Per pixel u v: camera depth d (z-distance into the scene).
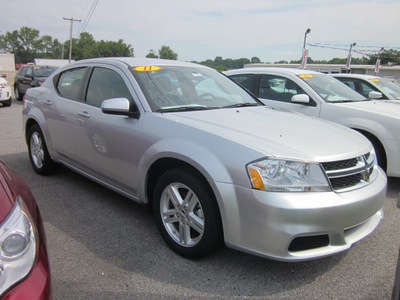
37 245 1.73
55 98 4.42
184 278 2.66
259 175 2.39
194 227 2.80
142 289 2.52
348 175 2.61
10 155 6.09
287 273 2.76
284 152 2.47
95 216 3.69
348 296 2.51
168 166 3.09
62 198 4.14
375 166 3.11
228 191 2.48
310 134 2.91
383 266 2.90
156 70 3.73
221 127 2.85
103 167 3.65
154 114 3.15
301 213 2.32
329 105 5.29
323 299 2.47
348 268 2.86
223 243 2.76
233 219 2.49
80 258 2.89
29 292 1.55
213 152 2.61
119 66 3.71
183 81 3.77
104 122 3.52
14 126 9.29
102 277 2.64
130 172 3.30
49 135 4.49
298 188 2.39
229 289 2.55
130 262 2.85
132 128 3.23
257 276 2.71
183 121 2.97
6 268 1.54
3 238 1.57
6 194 1.79
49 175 4.95
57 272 2.69
